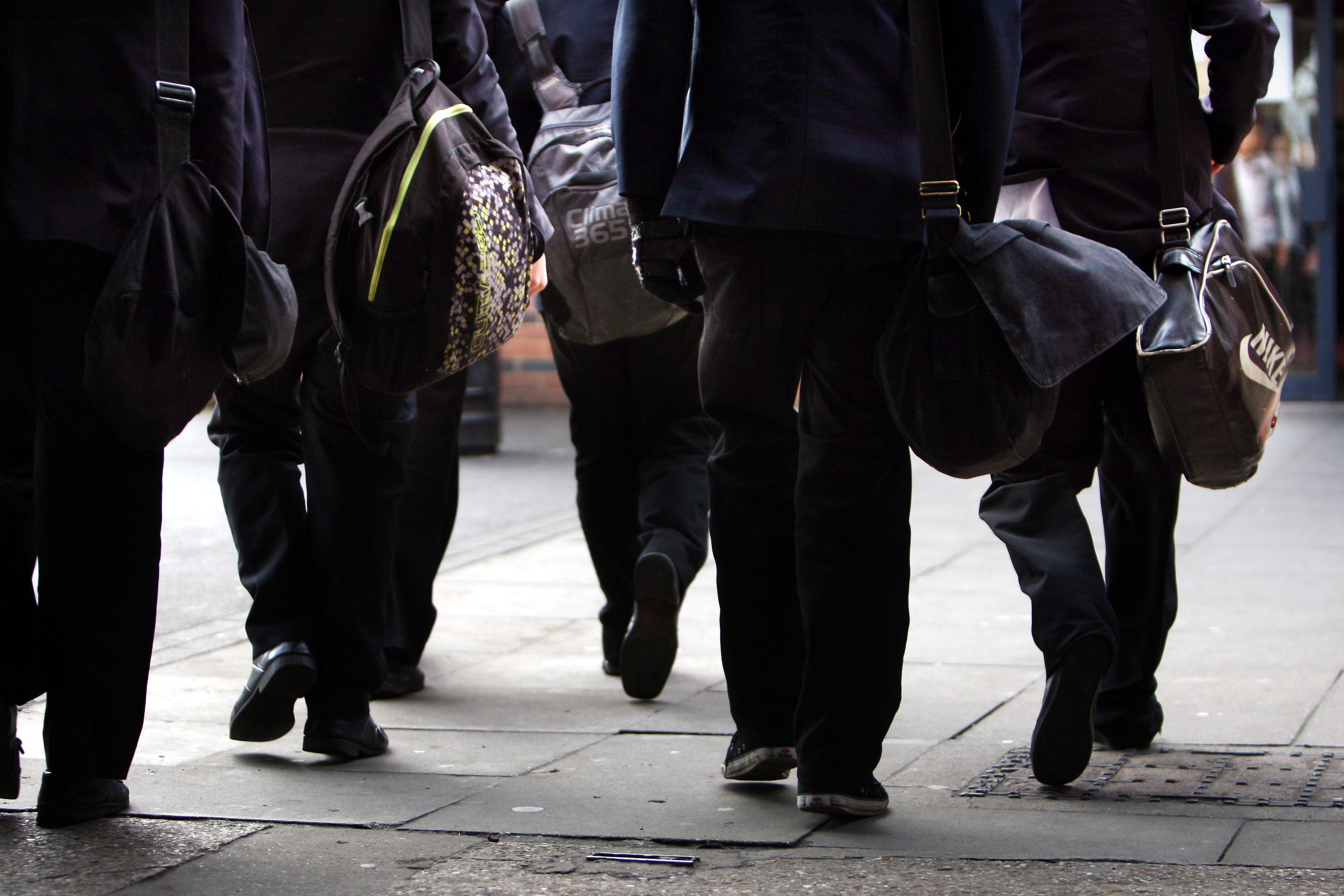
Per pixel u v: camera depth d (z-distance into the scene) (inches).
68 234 209.0
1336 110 1075.3
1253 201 1026.7
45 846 216.8
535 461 808.9
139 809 237.5
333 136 263.0
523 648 384.8
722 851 216.4
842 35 214.4
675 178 217.5
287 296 220.7
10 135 211.8
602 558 348.8
